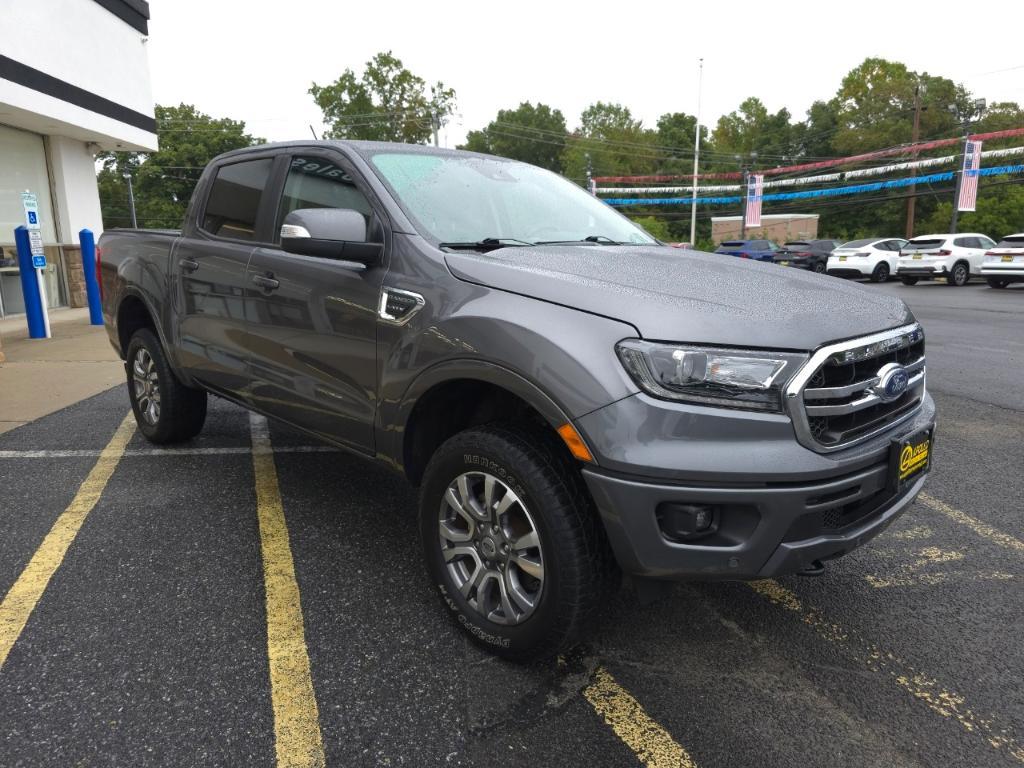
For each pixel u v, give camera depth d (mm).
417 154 3285
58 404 5867
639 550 2057
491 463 2305
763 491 1966
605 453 2016
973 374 7434
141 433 5020
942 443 5008
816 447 2041
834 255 25172
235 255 3531
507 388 2236
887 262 24328
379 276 2729
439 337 2439
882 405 2309
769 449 1986
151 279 4219
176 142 61594
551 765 1975
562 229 3285
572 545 2146
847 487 2092
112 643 2490
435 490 2531
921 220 55500
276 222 3412
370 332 2736
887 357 2311
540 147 87312
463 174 3283
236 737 2049
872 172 33594
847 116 63750
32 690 2230
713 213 59875
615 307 2139
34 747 1986
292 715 2145
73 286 13102
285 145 3543
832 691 2316
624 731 2111
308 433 3230
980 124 56719
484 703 2223
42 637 2520
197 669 2355
